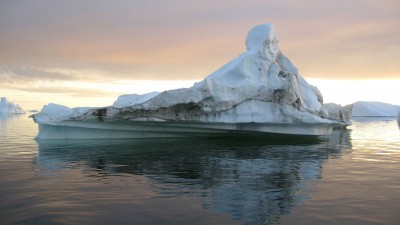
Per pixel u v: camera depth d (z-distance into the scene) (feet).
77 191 24.70
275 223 18.33
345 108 97.71
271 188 25.49
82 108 57.52
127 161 37.65
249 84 62.69
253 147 50.90
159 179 28.58
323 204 21.49
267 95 62.23
